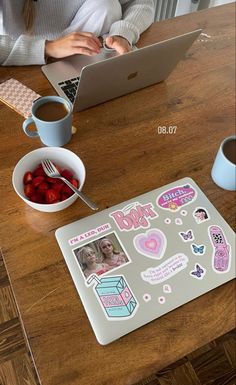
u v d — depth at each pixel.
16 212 0.69
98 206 0.71
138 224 0.68
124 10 1.22
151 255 0.64
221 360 1.31
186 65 1.00
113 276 0.61
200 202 0.72
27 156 0.70
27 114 0.85
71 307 0.58
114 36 1.00
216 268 0.63
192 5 1.95
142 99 0.92
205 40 1.07
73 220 0.68
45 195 0.69
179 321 0.57
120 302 0.58
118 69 0.76
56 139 0.77
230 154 0.71
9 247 0.65
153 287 0.60
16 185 0.68
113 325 0.56
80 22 1.16
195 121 0.88
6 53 0.96
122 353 0.54
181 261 0.63
